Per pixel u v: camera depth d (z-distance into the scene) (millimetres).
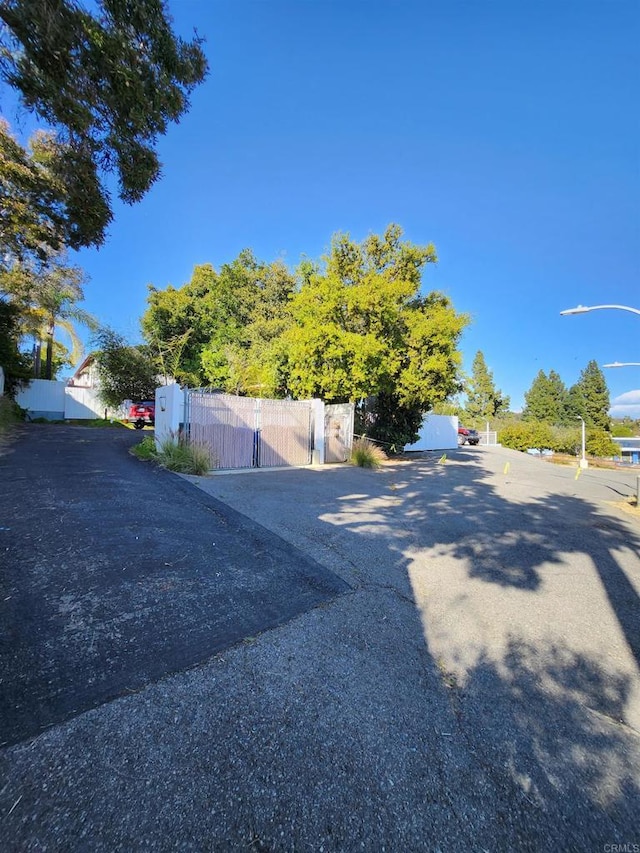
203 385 24203
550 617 3602
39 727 1951
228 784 1752
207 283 28203
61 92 4965
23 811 1566
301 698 2332
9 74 4820
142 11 4891
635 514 8414
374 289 13133
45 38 4473
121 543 4277
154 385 24312
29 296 17969
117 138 5875
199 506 6047
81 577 3479
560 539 6023
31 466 7672
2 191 6961
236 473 9695
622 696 2605
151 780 1740
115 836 1507
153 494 6406
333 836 1583
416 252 15555
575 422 45906
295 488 8219
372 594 3766
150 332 25391
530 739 2182
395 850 1550
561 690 2625
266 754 1927
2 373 17672
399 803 1741
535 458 22984
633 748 2172
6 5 4215
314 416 12547
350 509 6797
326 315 13531
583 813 1772
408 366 14383
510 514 7473
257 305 26438
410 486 9766
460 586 4125
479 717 2316
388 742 2068
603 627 3482
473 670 2771
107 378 23125
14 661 2393
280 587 3721
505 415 55188
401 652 2900
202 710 2168
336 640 2969
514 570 4656
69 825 1530
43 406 23703
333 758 1938
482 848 1588
